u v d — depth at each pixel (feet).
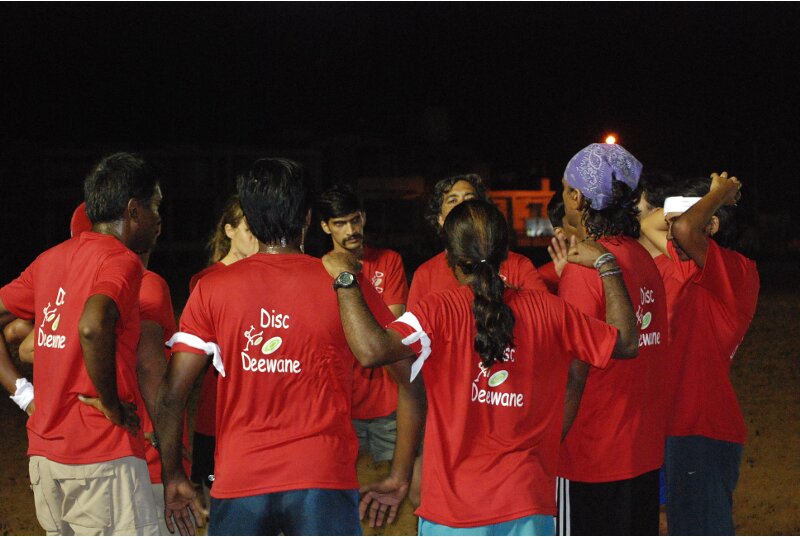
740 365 36.11
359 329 9.43
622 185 11.51
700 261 11.76
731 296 11.85
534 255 113.91
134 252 11.62
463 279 9.95
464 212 9.86
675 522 12.51
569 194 11.85
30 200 118.01
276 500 9.79
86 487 10.71
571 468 11.23
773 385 32.17
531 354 9.69
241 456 9.87
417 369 9.57
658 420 11.51
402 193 144.56
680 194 12.94
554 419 9.88
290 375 9.89
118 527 10.78
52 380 10.81
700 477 12.32
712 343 12.26
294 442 9.85
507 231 9.92
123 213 11.31
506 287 10.07
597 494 11.12
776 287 67.56
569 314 9.89
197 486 14.62
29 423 11.14
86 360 10.19
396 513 10.82
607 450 11.06
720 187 12.03
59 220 121.90
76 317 10.73
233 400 9.98
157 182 11.64
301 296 9.96
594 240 11.57
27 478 22.49
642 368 11.19
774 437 25.02
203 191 128.67
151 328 11.57
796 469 21.95
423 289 16.28
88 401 10.68
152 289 11.73
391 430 16.66
